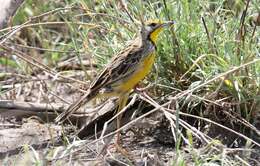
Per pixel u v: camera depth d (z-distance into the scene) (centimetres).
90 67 1196
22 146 1041
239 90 1019
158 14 1117
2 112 1113
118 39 1126
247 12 1141
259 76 1027
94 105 1140
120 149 1000
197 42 1084
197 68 1074
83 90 1124
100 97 1041
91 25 1132
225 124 1047
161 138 1052
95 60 1146
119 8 1152
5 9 1196
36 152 958
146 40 1012
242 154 974
